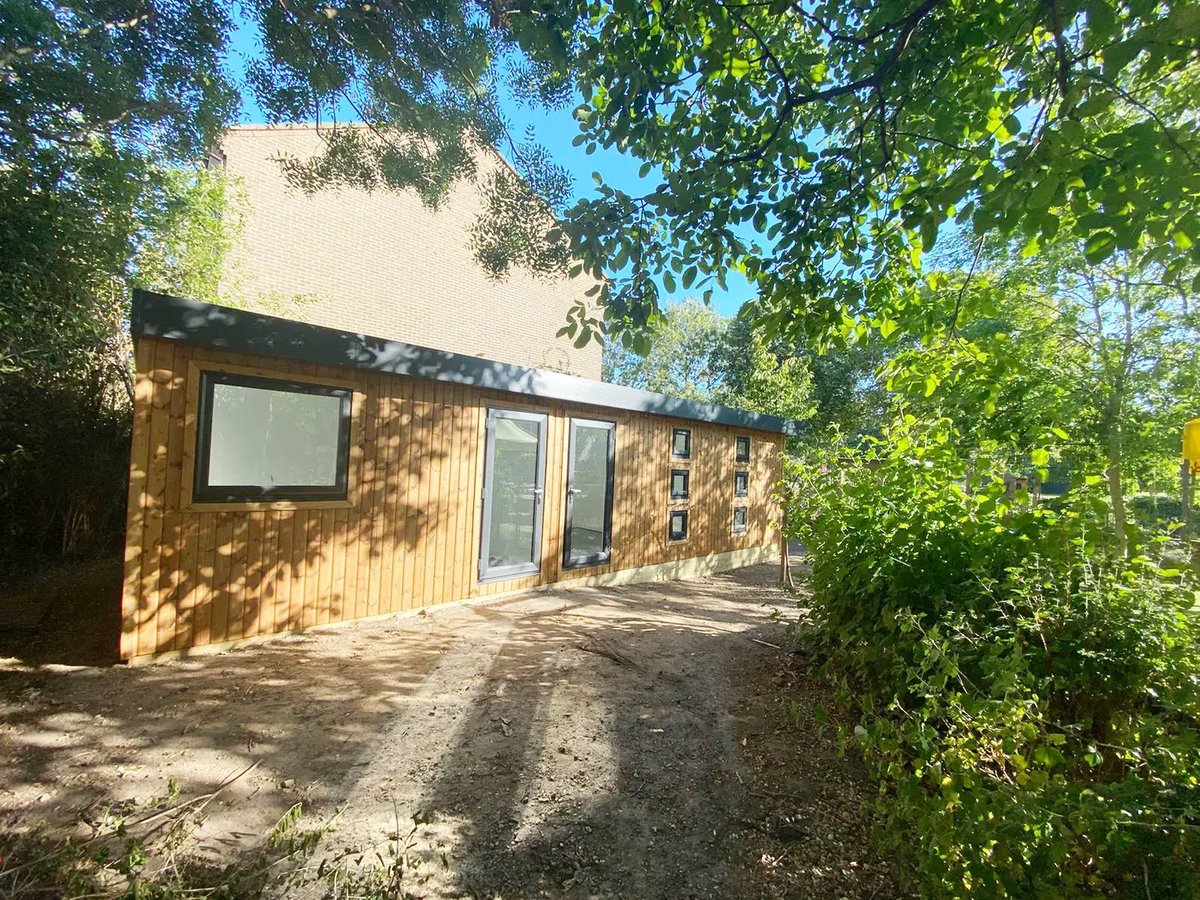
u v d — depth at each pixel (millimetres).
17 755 2465
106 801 2172
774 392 13086
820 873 1959
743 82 3104
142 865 1587
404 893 1812
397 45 4281
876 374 4516
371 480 4648
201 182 6945
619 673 3744
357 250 10602
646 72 2930
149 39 4211
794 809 2316
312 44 4281
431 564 5074
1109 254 2283
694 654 4191
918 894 1782
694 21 2934
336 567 4441
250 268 9039
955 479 3094
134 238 5984
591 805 2318
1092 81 2027
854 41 2717
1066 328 6094
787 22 3322
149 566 3561
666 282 3357
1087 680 2051
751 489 9461
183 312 3531
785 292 3578
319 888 1787
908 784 1650
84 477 5953
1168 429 5520
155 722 2824
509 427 5762
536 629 4648
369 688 3354
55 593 5055
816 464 4328
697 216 3205
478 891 1844
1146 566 2174
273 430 4094
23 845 1894
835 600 3350
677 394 21672
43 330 4320
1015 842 1381
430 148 5254
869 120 3033
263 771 2451
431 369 4859
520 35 2826
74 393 5508
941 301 4133
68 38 3900
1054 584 2281
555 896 1841
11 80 3887
